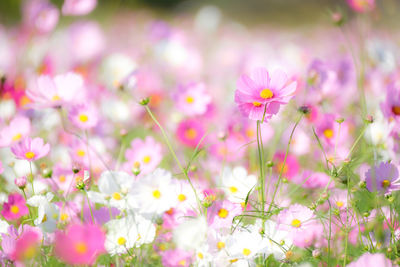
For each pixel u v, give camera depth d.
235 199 2.33
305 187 2.41
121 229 2.23
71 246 2.13
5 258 2.19
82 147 2.52
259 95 2.24
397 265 2.19
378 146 2.45
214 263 2.19
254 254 2.19
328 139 2.48
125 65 3.21
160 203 2.25
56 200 2.42
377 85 2.89
